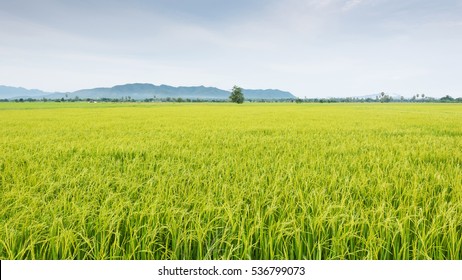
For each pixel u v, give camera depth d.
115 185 4.00
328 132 11.91
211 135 10.59
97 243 2.52
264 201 3.21
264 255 2.51
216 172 4.63
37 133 11.51
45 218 2.83
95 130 12.98
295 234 2.53
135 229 2.66
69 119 21.34
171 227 2.69
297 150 6.91
